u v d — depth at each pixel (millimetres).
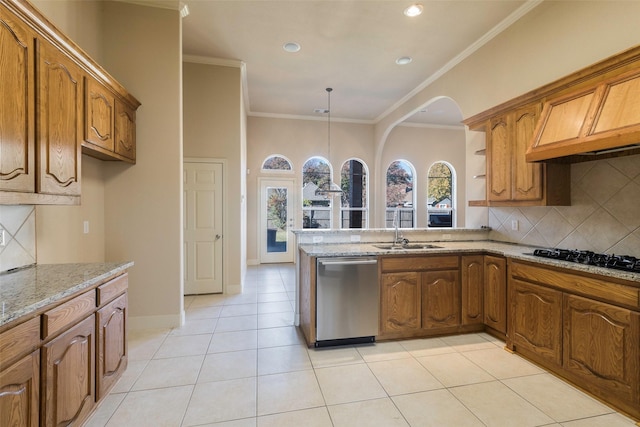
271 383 2119
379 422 1739
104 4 2885
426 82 4812
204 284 4285
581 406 1878
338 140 6992
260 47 3803
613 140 1810
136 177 2975
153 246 3031
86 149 2213
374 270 2709
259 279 5176
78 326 1573
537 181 2596
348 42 3668
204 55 4027
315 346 2670
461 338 2879
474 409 1854
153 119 2992
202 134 4203
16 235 1881
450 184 7602
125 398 1939
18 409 1182
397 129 7246
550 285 2238
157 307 3064
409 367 2342
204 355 2514
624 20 2213
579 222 2613
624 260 2041
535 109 2584
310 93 5391
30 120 1566
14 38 1455
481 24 3277
